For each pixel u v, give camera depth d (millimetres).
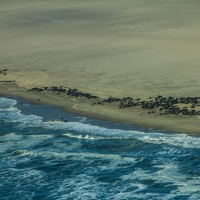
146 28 150375
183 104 87812
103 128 83812
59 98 98938
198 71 105062
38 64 122250
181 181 66938
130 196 64625
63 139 81750
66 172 71625
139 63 114625
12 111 95812
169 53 121250
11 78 114562
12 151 79188
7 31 166125
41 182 69625
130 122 84688
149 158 73125
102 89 99938
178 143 76062
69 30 158625
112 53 125812
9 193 67500
